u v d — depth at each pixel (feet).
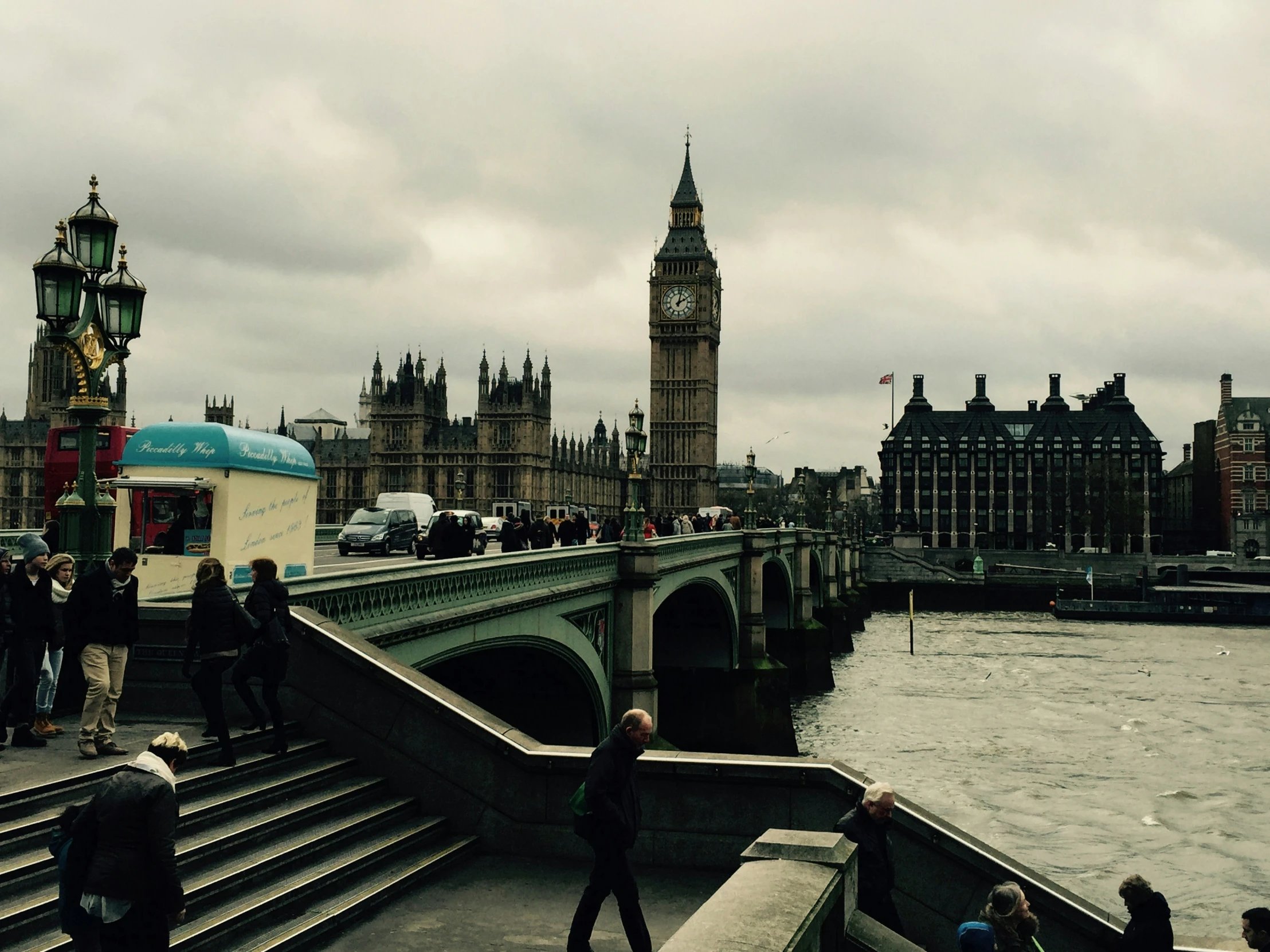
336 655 54.19
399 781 52.95
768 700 204.95
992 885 48.11
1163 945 47.75
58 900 35.60
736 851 49.16
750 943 27.37
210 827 44.06
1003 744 205.57
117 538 78.64
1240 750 199.11
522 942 41.29
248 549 80.79
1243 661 324.19
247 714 55.21
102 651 47.16
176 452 78.79
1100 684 279.08
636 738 39.17
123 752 47.98
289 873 43.50
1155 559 555.69
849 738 213.05
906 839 48.73
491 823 51.85
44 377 625.41
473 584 84.17
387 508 218.59
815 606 362.33
